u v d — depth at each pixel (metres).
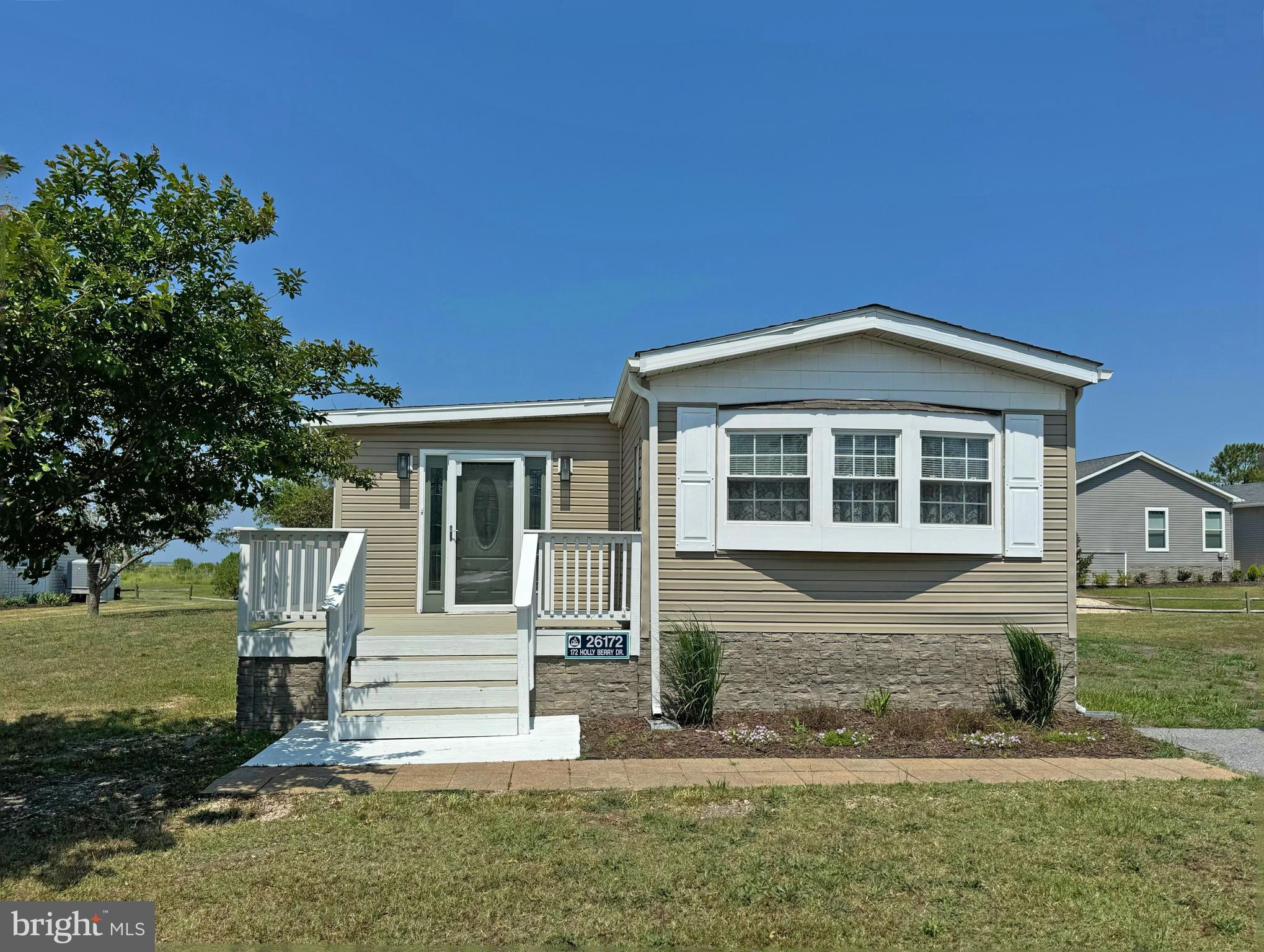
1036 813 5.93
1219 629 17.92
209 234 6.18
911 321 9.21
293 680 8.54
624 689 8.84
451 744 7.83
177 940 4.10
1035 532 9.43
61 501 5.89
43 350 5.28
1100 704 10.11
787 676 9.16
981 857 5.14
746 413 9.27
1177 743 8.24
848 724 8.62
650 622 9.03
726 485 9.23
